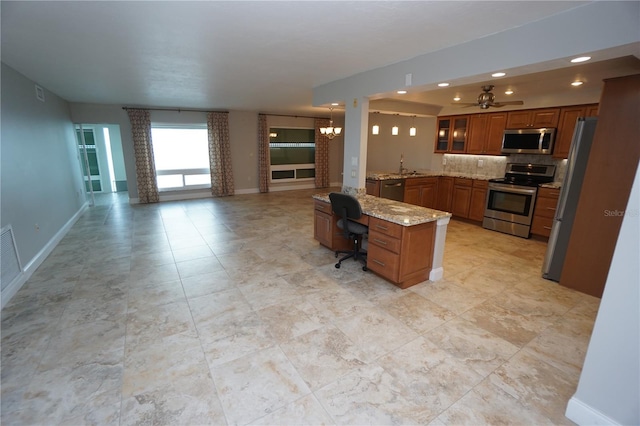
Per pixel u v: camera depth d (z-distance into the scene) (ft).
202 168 27.27
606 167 9.27
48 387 6.07
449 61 9.07
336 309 9.01
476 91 14.78
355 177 13.35
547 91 14.83
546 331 8.02
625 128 8.82
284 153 31.22
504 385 6.19
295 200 26.23
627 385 4.81
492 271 11.81
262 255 13.41
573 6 6.33
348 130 13.47
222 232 16.88
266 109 26.63
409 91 11.16
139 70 12.26
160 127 24.95
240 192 29.37
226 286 10.47
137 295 9.82
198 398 5.83
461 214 19.53
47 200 14.32
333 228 13.30
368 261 11.12
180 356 6.98
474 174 20.13
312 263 12.50
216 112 26.27
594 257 9.78
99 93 17.70
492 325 8.27
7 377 6.32
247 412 5.52
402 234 9.62
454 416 5.47
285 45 9.00
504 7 6.40
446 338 7.69
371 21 7.23
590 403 5.21
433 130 21.99
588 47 6.31
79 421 5.33
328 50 9.54
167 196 26.04
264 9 6.61
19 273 10.51
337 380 6.29
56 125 17.31
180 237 15.97
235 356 6.99
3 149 10.52
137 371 6.52
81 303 9.30
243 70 12.21
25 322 8.30
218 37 8.49
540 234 15.43
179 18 7.17
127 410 5.55
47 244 13.61
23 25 7.62
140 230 17.21
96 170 29.45
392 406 5.67
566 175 10.28
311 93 17.80
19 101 12.33
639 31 5.65
